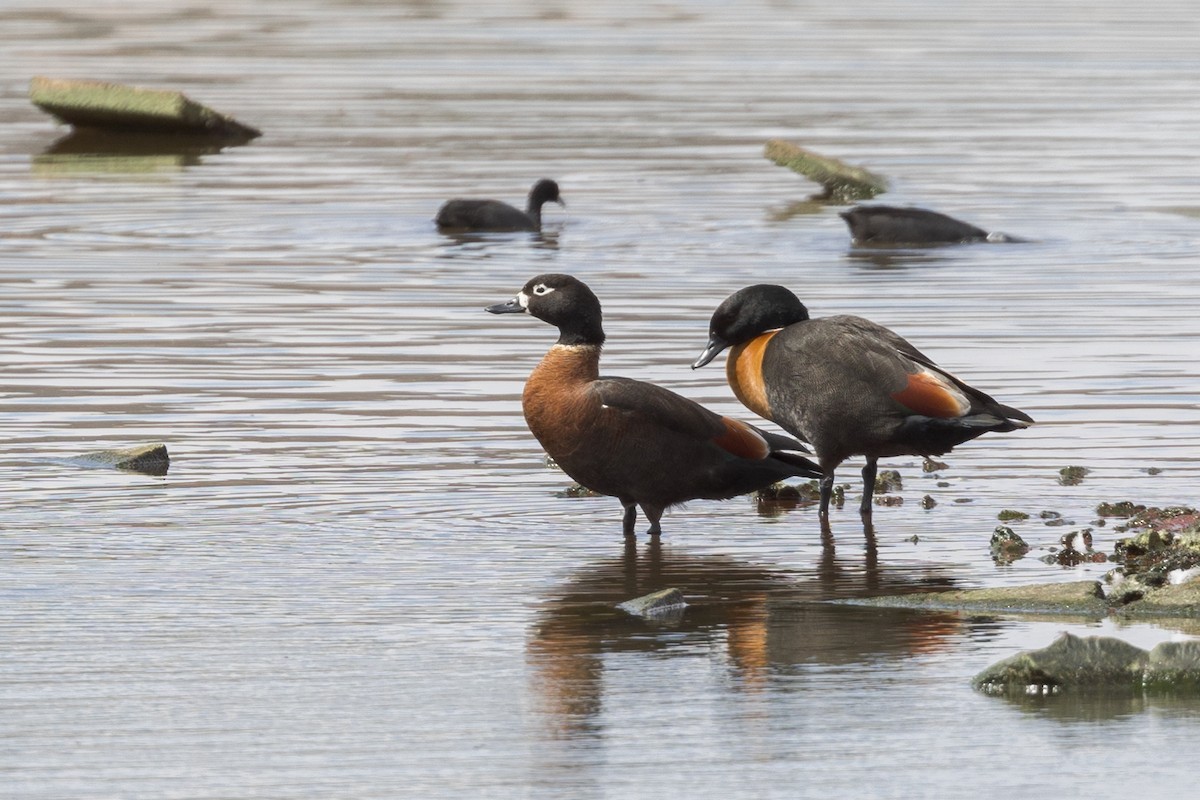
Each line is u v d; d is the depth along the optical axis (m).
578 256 25.22
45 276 23.50
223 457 15.23
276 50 48.75
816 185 31.16
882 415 13.54
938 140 35.56
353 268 24.25
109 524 13.24
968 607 11.38
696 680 9.89
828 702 9.48
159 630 10.80
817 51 48.66
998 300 22.14
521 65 46.09
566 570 12.36
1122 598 11.33
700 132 36.50
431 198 29.66
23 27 53.28
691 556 12.80
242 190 30.55
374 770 8.52
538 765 8.58
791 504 14.45
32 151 35.22
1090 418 16.58
